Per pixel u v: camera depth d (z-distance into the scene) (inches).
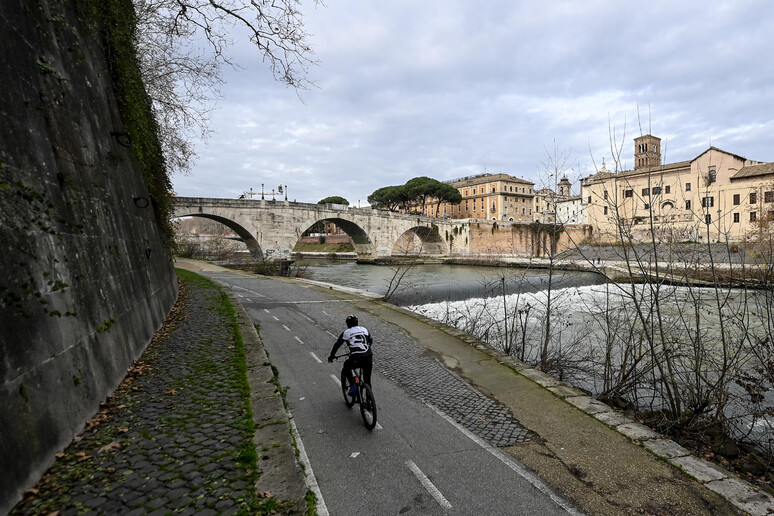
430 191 3565.5
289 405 258.8
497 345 494.9
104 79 365.7
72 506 135.3
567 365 398.9
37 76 209.0
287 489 153.4
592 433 226.7
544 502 163.0
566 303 935.0
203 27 446.0
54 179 207.9
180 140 724.7
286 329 486.0
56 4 254.7
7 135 168.1
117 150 363.9
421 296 1023.0
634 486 176.1
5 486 129.9
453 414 249.6
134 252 364.2
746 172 1809.8
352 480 174.9
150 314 379.9
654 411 303.1
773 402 339.0
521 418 245.1
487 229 3294.8
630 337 321.4
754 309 607.5
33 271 167.3
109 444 179.2
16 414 142.3
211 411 221.1
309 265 2471.7
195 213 1706.4
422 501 161.3
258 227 1909.4
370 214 2500.0
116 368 251.9
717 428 279.1
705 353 301.3
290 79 462.3
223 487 151.3
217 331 412.5
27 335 155.9
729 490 173.8
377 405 262.1
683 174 2004.2
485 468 187.3
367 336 239.9
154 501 140.3
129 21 457.7
